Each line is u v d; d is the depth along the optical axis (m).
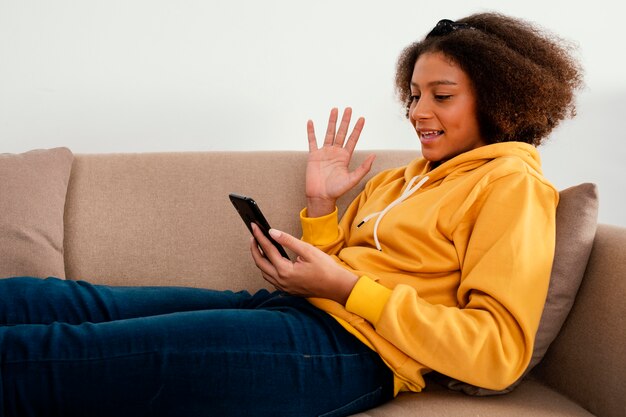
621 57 1.92
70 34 1.63
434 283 1.02
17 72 1.62
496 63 1.08
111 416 0.83
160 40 1.68
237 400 0.87
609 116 1.93
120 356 0.84
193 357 0.86
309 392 0.90
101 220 1.37
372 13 1.78
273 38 1.74
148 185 1.41
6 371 0.79
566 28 1.89
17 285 1.04
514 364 0.88
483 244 0.97
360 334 0.96
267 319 0.94
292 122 1.78
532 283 0.92
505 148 1.07
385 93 1.82
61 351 0.82
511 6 1.85
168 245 1.38
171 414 0.85
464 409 0.93
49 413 0.81
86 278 1.35
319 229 1.28
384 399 0.98
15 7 1.60
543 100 1.12
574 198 1.03
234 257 1.39
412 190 1.14
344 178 1.28
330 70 1.78
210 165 1.44
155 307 1.12
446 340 0.88
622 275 0.96
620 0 1.89
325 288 0.97
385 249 1.11
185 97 1.71
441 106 1.11
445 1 1.82
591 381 0.98
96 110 1.67
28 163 1.33
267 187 1.43
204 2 1.69
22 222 1.26
